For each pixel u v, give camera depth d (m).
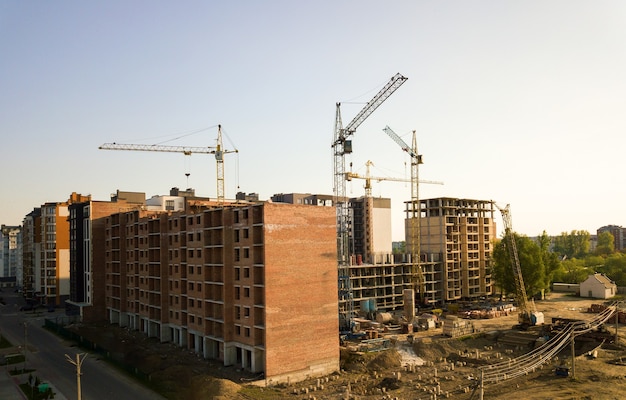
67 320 143.12
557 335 105.75
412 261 172.62
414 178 195.00
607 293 174.12
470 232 192.62
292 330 80.81
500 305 162.50
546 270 172.25
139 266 123.56
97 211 142.12
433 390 75.56
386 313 139.12
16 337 120.62
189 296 100.38
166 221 113.00
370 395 74.50
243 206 85.19
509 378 77.69
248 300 83.19
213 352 93.06
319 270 85.62
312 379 81.69
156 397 73.06
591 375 78.69
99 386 78.88
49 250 178.88
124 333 121.25
